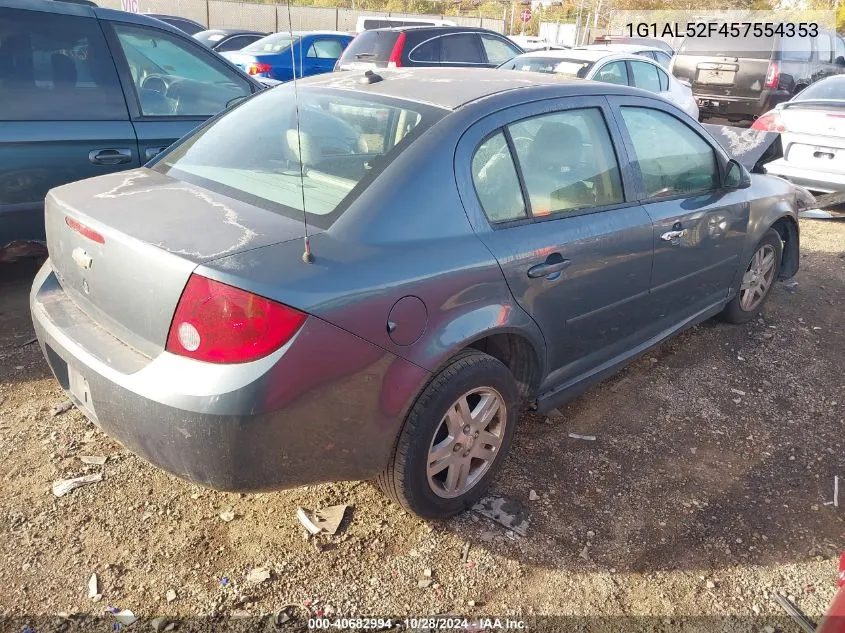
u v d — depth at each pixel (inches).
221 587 92.2
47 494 106.4
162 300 82.0
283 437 82.3
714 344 174.7
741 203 160.4
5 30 159.6
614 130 128.0
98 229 90.4
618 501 113.6
